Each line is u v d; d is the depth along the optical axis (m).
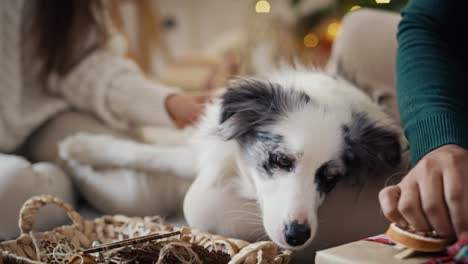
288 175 1.03
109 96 1.80
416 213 0.69
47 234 1.00
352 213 1.04
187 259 0.82
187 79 2.80
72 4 1.79
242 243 0.90
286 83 1.16
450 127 0.79
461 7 0.97
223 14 4.11
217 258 0.84
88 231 1.06
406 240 0.69
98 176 1.58
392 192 0.73
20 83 1.70
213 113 1.24
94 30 1.87
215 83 2.69
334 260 0.69
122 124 1.85
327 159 1.02
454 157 0.72
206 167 1.16
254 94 1.12
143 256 0.84
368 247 0.72
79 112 1.84
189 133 1.66
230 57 2.89
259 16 3.13
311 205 0.99
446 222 0.67
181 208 1.60
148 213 1.55
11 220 1.25
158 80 2.81
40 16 1.76
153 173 1.54
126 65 1.87
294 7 2.92
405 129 0.88
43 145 1.72
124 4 2.78
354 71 1.36
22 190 1.28
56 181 1.45
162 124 1.79
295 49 2.77
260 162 1.07
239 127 1.12
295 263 1.06
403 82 0.93
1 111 1.64
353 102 1.12
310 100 1.09
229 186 1.12
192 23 4.21
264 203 1.04
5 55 1.67
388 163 1.10
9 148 1.68
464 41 0.99
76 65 1.81
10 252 0.88
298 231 0.95
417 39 0.97
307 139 1.02
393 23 1.40
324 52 2.64
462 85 0.89
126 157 1.53
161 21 3.82
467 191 0.67
